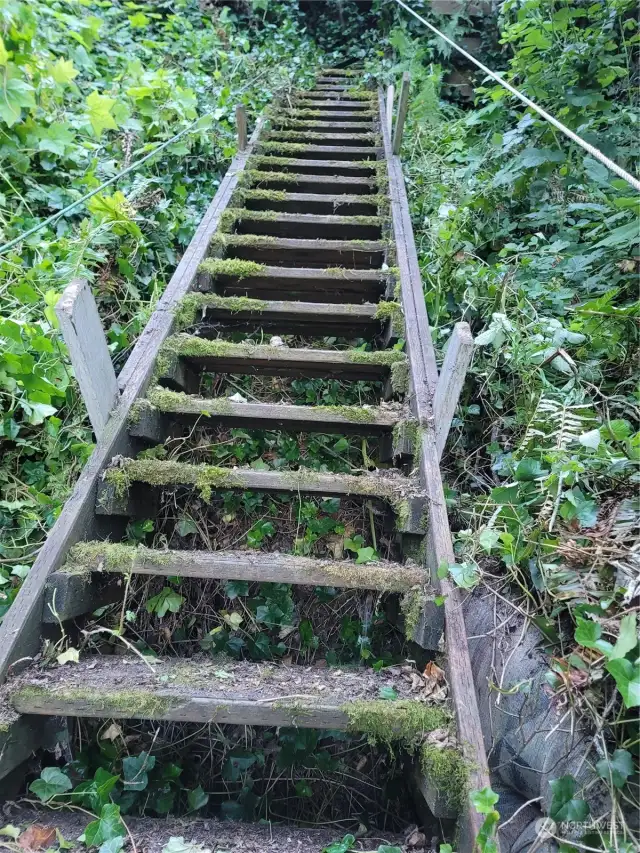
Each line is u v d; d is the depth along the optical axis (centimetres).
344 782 149
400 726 98
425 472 137
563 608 106
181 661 122
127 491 137
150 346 165
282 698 102
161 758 147
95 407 137
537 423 140
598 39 224
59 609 112
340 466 202
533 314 181
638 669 80
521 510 124
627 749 86
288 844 101
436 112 384
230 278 208
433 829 104
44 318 178
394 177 282
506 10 259
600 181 211
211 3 497
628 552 98
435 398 149
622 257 193
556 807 85
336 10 548
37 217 209
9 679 104
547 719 100
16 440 163
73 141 238
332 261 233
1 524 154
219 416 157
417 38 484
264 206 263
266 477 138
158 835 100
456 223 238
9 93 197
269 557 123
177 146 270
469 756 92
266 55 441
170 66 368
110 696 101
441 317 212
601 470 119
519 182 240
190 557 121
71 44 295
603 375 165
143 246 214
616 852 79
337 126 360
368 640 163
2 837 96
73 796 105
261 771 151
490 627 124
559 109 234
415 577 120
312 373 186
